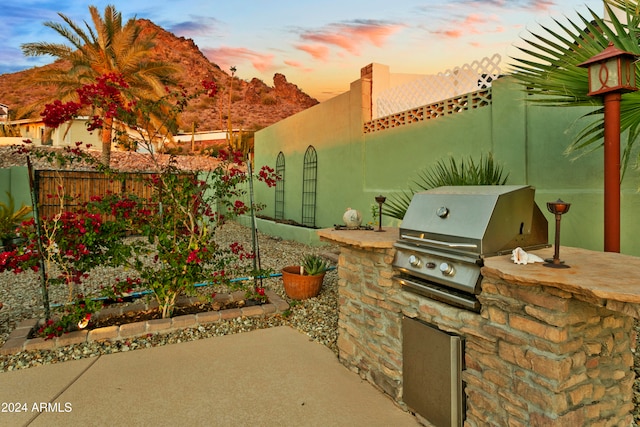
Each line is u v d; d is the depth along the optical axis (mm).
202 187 4402
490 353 1880
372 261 2752
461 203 2199
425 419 2262
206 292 4965
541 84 3064
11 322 4113
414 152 6719
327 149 9422
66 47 13148
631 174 3953
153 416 2389
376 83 7871
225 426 2283
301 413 2414
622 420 1859
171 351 3369
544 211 4730
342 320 3129
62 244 3674
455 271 2059
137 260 4078
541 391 1632
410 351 2357
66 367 3070
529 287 1688
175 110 4363
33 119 20203
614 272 1642
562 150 4535
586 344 1690
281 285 5430
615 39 2750
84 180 10359
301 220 10906
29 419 2365
